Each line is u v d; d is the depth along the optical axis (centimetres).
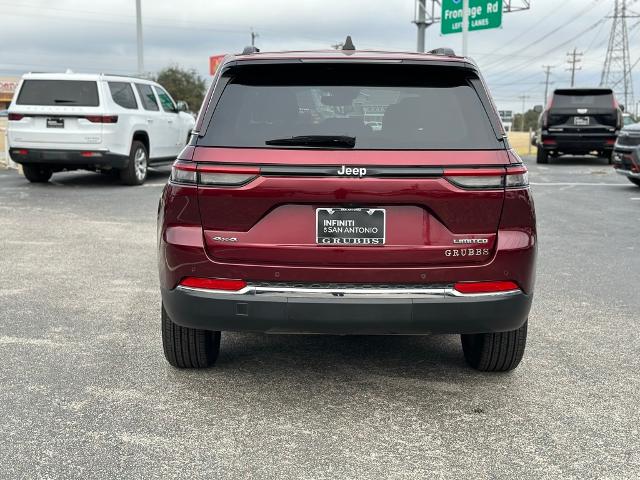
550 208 1123
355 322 339
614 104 1917
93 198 1196
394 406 371
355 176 331
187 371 418
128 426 343
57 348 455
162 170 1792
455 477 297
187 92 6500
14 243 808
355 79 360
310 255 336
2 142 2105
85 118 1274
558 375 417
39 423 345
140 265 701
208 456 313
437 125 348
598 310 555
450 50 391
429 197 334
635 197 1263
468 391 392
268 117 348
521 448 324
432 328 345
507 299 345
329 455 315
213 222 341
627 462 311
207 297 343
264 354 451
